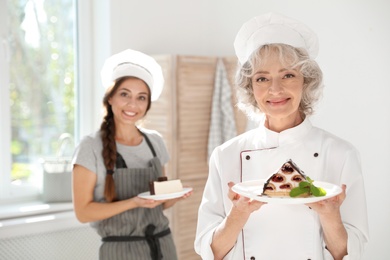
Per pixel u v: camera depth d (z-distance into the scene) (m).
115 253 1.94
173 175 2.91
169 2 3.21
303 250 1.29
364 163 2.55
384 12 2.43
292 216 1.29
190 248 3.02
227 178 1.40
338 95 2.63
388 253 2.50
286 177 1.26
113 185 1.97
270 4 2.97
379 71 2.46
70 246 2.67
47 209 2.67
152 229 1.98
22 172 2.84
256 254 1.32
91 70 3.03
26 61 2.84
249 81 1.38
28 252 2.52
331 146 1.33
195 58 2.96
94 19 3.01
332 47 2.64
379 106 2.47
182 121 2.92
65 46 2.99
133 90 2.06
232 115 2.99
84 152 1.98
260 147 1.40
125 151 2.08
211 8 3.41
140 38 3.06
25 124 2.85
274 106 1.29
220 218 1.38
